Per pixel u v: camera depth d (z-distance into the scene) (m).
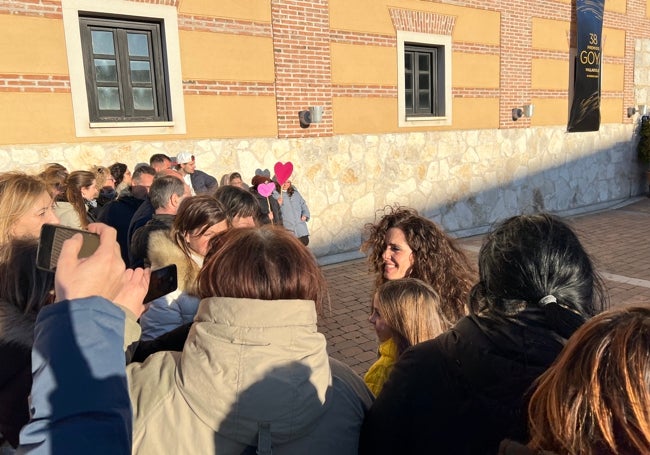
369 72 8.55
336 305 5.99
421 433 1.20
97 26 6.31
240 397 1.11
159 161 5.87
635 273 6.93
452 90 9.70
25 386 1.33
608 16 12.51
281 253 1.26
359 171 8.66
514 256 1.14
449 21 9.41
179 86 6.77
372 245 2.73
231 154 7.30
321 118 7.89
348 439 1.28
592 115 12.35
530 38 10.81
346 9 8.16
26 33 5.70
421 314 1.90
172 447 1.13
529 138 11.18
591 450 0.75
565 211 12.20
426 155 9.52
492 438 1.09
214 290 1.23
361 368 4.36
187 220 2.47
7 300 1.35
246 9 7.21
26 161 5.83
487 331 1.15
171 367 1.24
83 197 4.24
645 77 13.93
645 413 0.70
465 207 10.27
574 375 0.78
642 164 14.36
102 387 0.89
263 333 1.15
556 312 1.08
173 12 6.61
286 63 7.64
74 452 0.83
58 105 5.98
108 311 0.96
